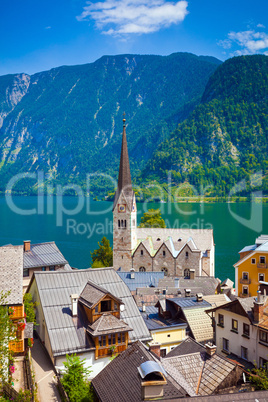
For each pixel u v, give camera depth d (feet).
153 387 88.07
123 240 346.95
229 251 568.82
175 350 134.00
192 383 112.16
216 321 175.01
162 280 273.54
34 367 144.25
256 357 154.30
